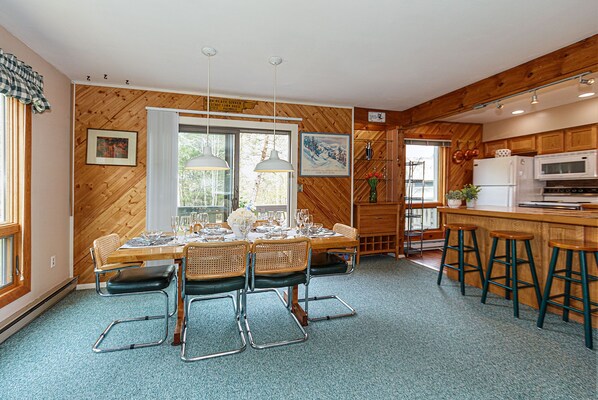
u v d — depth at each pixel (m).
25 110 2.76
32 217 2.91
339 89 4.01
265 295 3.47
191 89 4.00
